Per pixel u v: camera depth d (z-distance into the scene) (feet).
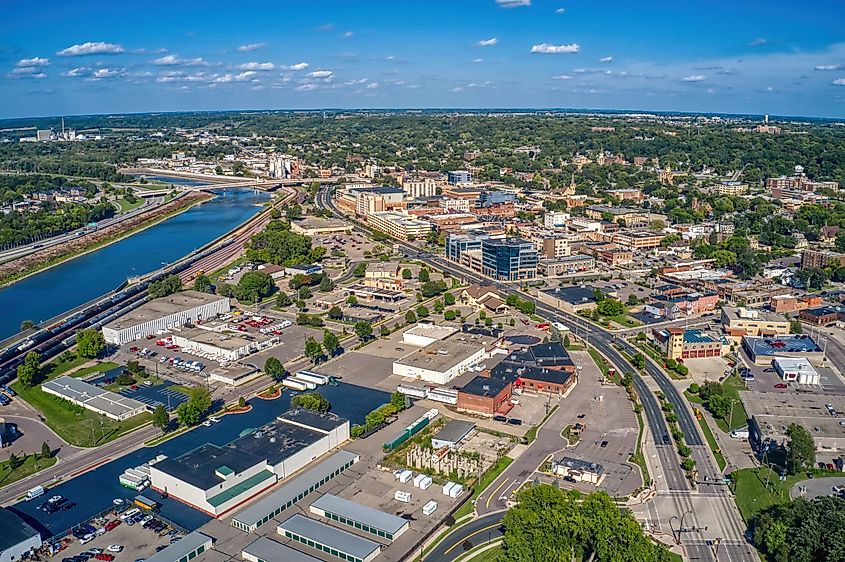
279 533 641.81
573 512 595.06
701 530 648.79
